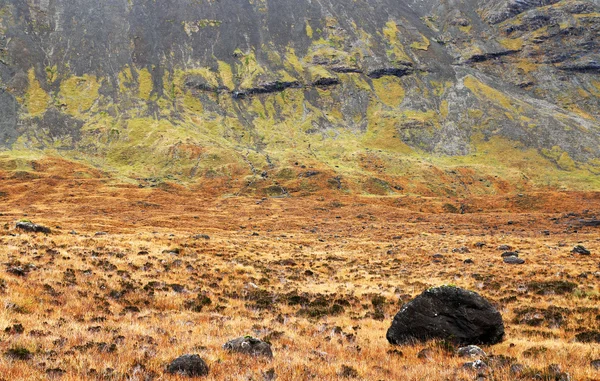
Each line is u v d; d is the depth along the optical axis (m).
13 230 41.88
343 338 19.81
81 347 14.62
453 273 38.34
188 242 48.94
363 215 128.88
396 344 18.53
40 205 131.12
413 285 34.28
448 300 18.70
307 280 37.50
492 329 18.12
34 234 41.12
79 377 11.03
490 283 33.09
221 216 119.75
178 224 97.25
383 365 14.79
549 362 14.06
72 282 26.34
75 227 70.50
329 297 30.31
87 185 173.62
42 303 21.50
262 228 99.81
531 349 16.31
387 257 50.91
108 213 120.38
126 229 74.94
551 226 98.38
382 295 30.80
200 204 152.38
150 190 170.88
